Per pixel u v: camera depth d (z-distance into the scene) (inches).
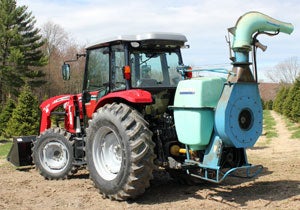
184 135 242.5
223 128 227.3
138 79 267.9
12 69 1574.8
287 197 245.9
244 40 231.9
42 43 1680.6
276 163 379.9
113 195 247.8
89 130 263.6
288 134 753.6
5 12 1620.3
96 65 295.6
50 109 362.3
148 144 236.5
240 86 231.9
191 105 235.1
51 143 331.3
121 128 239.0
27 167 394.9
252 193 258.7
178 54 288.5
